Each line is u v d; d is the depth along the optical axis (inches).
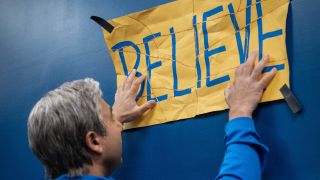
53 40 56.6
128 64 47.6
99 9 52.7
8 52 60.9
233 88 39.3
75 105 34.8
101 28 52.1
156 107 45.3
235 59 40.8
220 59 41.7
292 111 37.6
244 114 37.5
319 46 37.5
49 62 56.4
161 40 45.7
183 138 43.3
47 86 55.8
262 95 38.8
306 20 38.5
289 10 39.4
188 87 43.4
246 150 35.2
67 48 54.9
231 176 33.8
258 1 40.1
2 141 58.3
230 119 38.1
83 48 53.4
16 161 56.2
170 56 44.9
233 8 41.4
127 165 46.7
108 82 50.1
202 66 42.8
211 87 41.8
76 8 55.3
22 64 59.1
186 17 44.4
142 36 46.9
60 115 34.4
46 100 35.9
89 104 35.5
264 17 39.8
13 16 61.9
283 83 37.9
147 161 45.3
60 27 56.3
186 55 43.9
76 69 53.4
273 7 39.4
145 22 46.9
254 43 39.9
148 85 45.9
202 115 42.5
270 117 38.8
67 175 34.3
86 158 34.6
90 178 33.6
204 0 43.4
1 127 58.9
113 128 37.6
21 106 57.8
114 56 48.6
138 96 46.4
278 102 38.6
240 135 36.1
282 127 38.0
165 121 44.4
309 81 37.4
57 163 34.8
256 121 39.4
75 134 34.1
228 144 36.6
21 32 60.4
